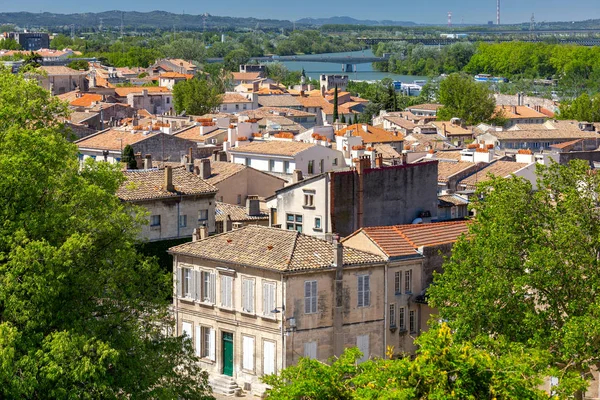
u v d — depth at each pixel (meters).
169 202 168.88
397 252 136.75
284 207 167.38
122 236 107.81
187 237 171.00
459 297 116.25
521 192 120.75
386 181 165.50
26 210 101.50
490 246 118.12
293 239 134.38
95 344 97.19
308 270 128.88
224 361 136.12
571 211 117.50
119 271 105.25
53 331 99.25
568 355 105.81
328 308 131.12
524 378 87.06
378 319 134.88
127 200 163.12
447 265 121.06
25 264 96.75
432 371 83.75
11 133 104.75
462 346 88.25
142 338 106.69
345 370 91.69
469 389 83.19
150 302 108.50
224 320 135.00
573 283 114.31
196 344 138.50
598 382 120.25
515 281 113.44
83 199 105.00
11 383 92.06
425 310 138.62
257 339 131.75
